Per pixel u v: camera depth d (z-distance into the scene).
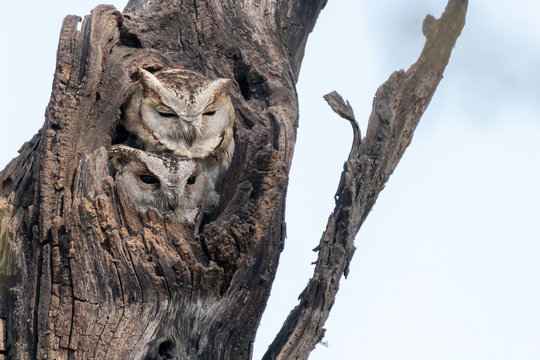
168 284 9.52
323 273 10.26
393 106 10.80
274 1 11.72
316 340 10.30
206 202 11.72
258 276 10.01
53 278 9.40
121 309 9.40
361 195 10.54
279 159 10.34
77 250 9.38
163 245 9.60
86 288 9.36
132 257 9.46
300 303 10.29
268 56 11.28
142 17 11.05
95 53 9.95
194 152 11.55
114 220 9.53
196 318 9.63
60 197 9.59
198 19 11.32
